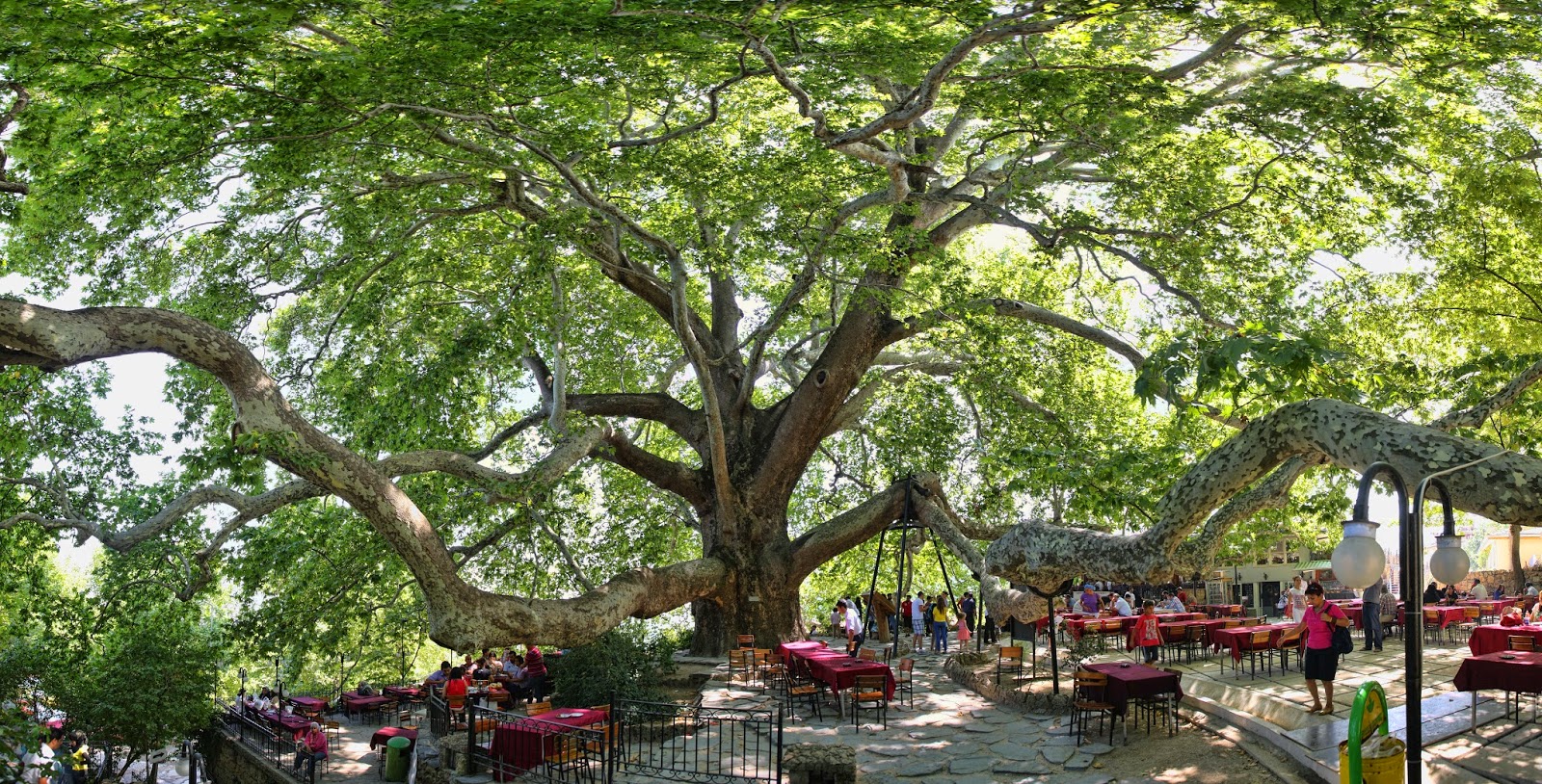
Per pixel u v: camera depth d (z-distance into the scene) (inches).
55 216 833.5
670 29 607.8
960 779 579.2
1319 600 563.8
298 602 1012.5
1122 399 1169.4
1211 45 808.9
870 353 1062.4
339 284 1013.8
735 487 1101.7
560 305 965.8
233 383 663.1
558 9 576.1
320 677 1612.9
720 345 1173.1
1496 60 677.3
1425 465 265.4
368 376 967.0
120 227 853.8
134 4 560.7
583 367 1141.7
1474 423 404.5
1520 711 527.2
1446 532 300.5
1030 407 1080.2
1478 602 1005.8
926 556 1562.5
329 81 619.8
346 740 1038.4
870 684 735.7
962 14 626.5
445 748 708.7
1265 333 341.7
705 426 1132.5
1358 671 706.8
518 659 1008.2
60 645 933.8
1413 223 796.6
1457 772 436.5
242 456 681.0
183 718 970.7
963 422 1154.7
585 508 1258.6
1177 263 872.3
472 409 947.3
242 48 597.6
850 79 768.9
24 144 687.1
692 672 965.8
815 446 1104.8
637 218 952.3
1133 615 1040.2
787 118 1017.5
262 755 973.2
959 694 832.9
